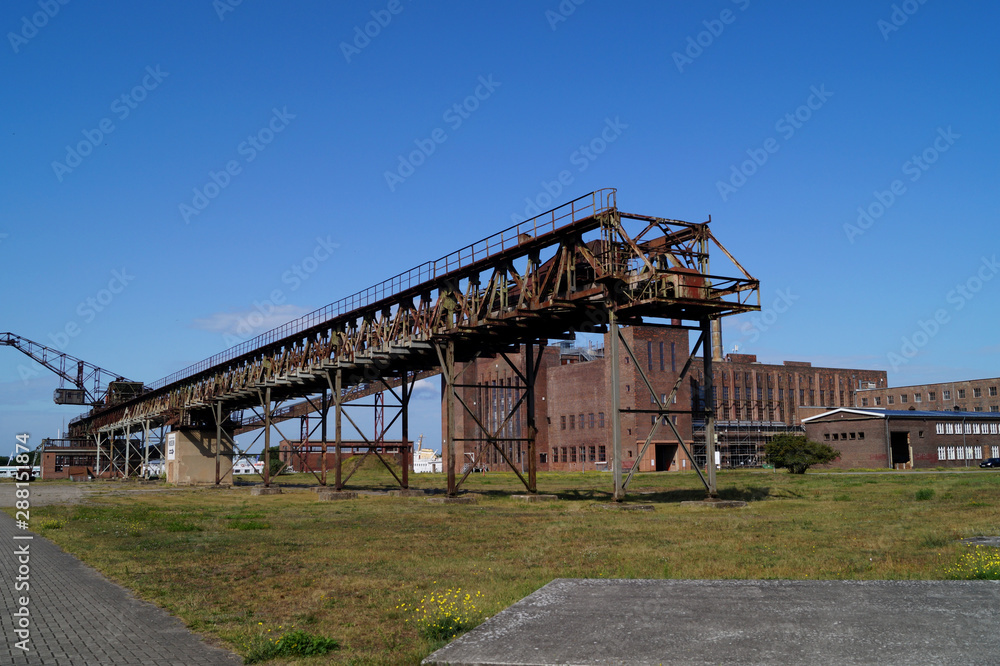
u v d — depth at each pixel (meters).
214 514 32.66
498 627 8.38
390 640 9.75
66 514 32.97
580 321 36.09
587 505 33.88
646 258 30.19
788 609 8.41
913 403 116.44
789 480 55.44
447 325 39.88
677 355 95.44
